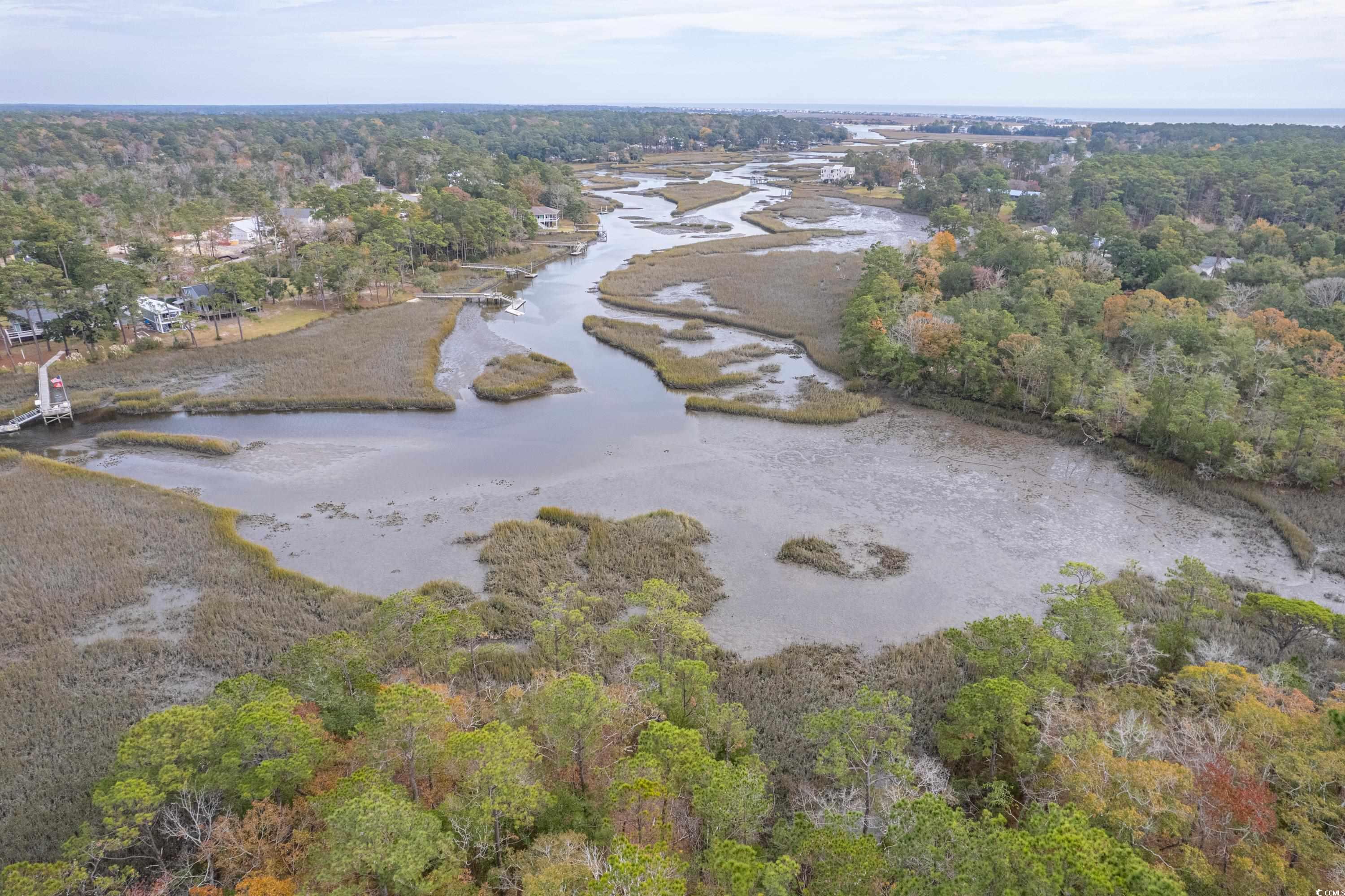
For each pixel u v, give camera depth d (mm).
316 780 27375
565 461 60906
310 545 49281
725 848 22641
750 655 39969
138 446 63312
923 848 22531
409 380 75562
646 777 25562
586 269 129375
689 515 53000
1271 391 59406
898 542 50031
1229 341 66000
